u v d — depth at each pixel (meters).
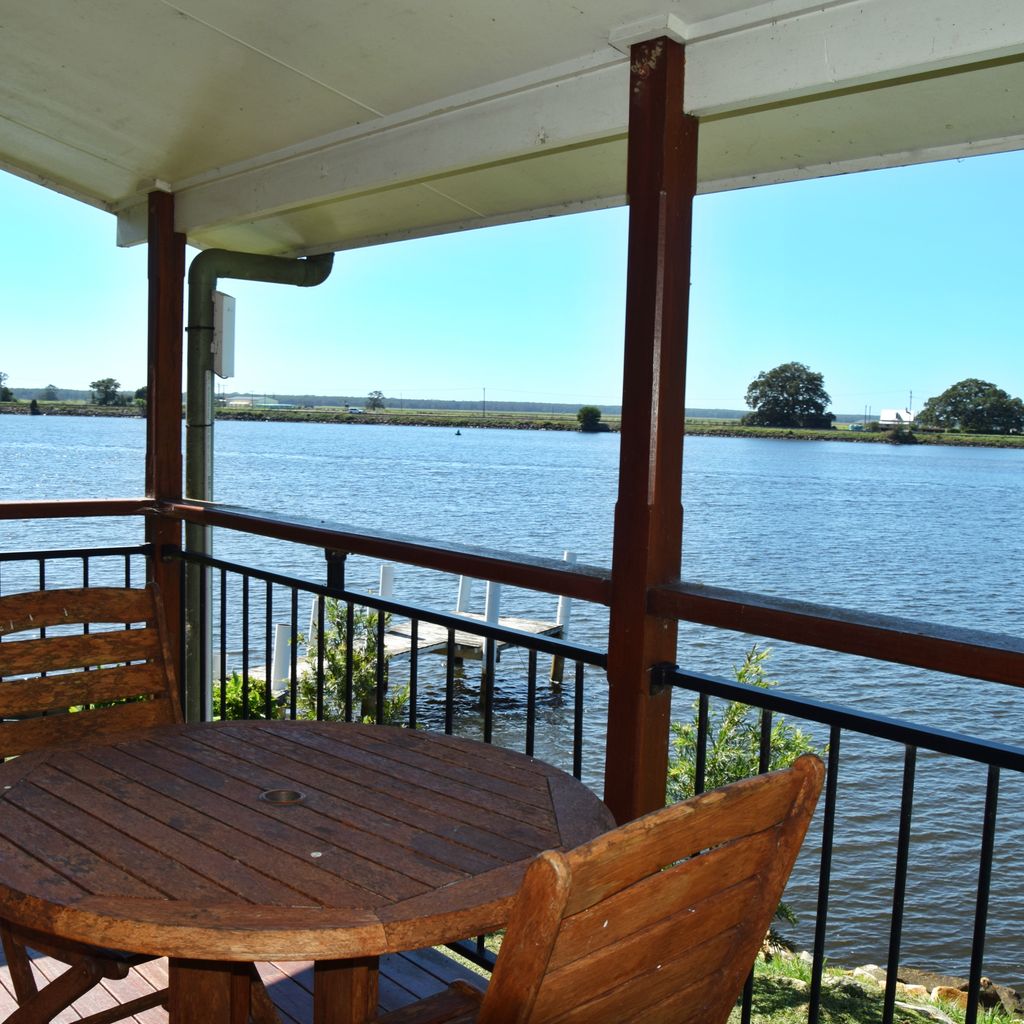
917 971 6.57
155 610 2.32
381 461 65.00
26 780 1.73
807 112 2.64
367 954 1.17
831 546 30.81
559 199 3.69
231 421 96.38
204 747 1.94
